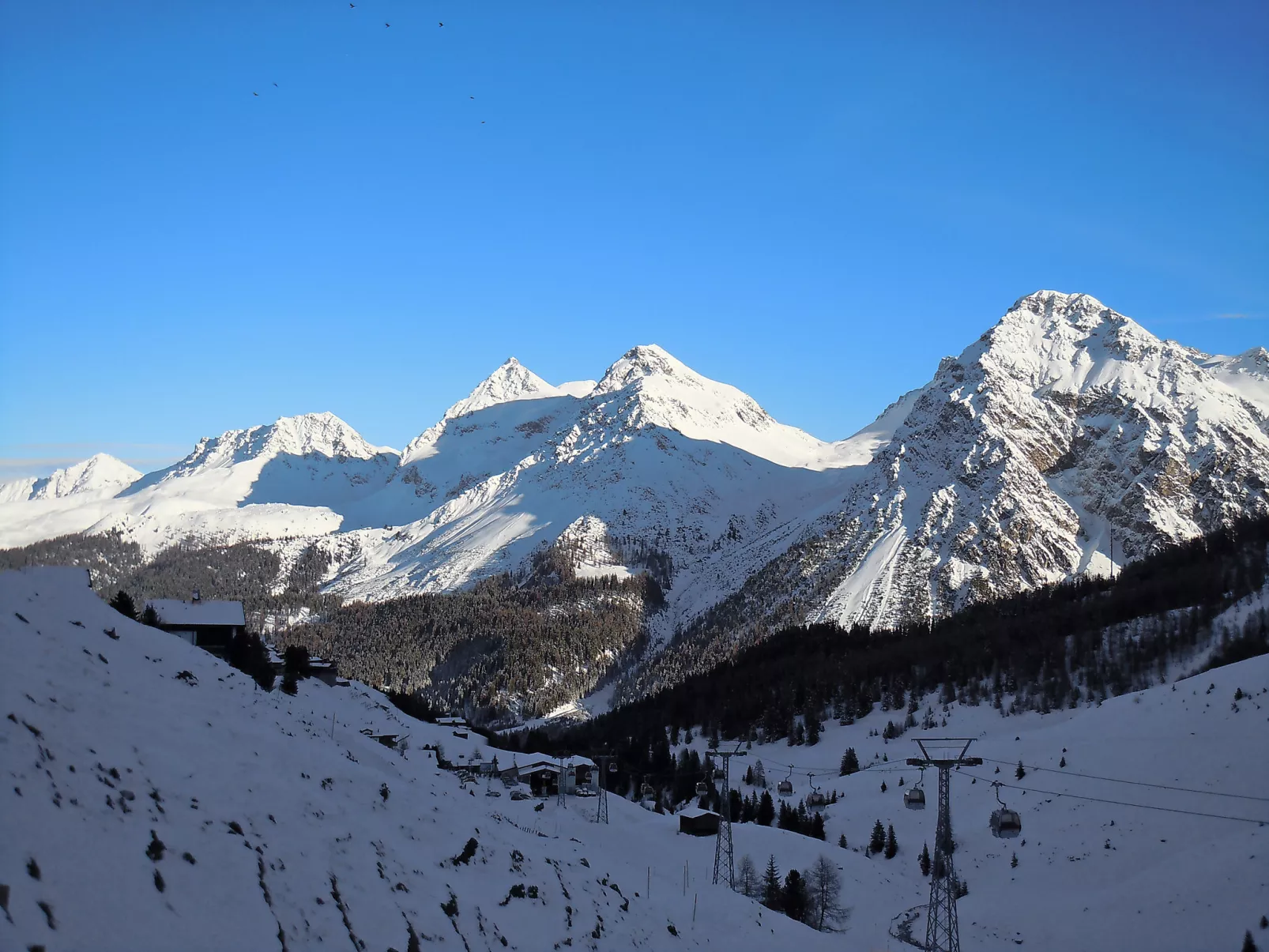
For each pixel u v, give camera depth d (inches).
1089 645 7751.0
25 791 1251.8
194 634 3801.7
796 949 2440.9
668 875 2992.1
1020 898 3816.4
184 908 1243.2
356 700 4589.1
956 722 7140.8
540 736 7150.6
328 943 1353.3
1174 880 3531.0
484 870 1856.5
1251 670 4805.6
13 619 1720.0
